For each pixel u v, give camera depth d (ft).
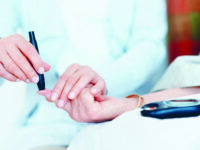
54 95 2.01
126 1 3.94
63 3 3.68
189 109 1.52
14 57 1.90
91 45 3.79
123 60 3.77
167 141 1.34
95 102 2.03
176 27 4.58
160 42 4.02
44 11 3.66
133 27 4.06
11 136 3.00
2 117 3.04
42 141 2.95
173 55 4.61
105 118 2.03
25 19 3.66
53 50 3.66
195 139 1.32
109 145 1.57
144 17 4.02
